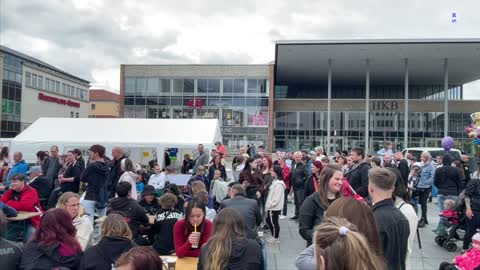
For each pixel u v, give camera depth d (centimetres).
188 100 4238
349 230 194
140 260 246
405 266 325
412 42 3100
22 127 5191
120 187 586
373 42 3133
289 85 5225
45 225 359
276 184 856
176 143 1597
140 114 4262
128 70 4291
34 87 5469
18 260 346
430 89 5050
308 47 3297
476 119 1032
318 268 192
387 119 4325
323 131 4359
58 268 329
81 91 6869
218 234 332
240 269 320
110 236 358
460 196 767
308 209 420
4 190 1059
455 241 819
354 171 740
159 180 1126
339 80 4862
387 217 309
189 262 458
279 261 715
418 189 1000
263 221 952
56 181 1064
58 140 1611
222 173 1174
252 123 4184
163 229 559
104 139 1622
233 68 4225
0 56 4750
